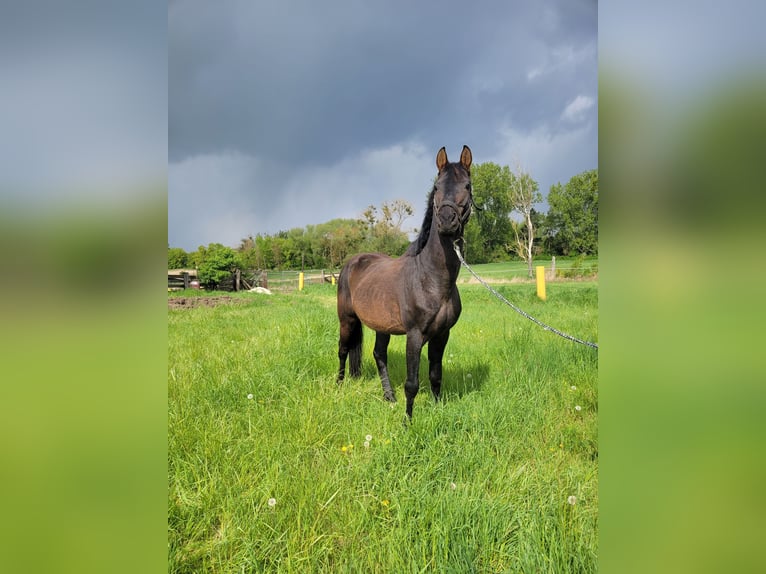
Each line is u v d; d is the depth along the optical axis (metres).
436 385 3.25
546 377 3.57
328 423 2.81
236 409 3.10
